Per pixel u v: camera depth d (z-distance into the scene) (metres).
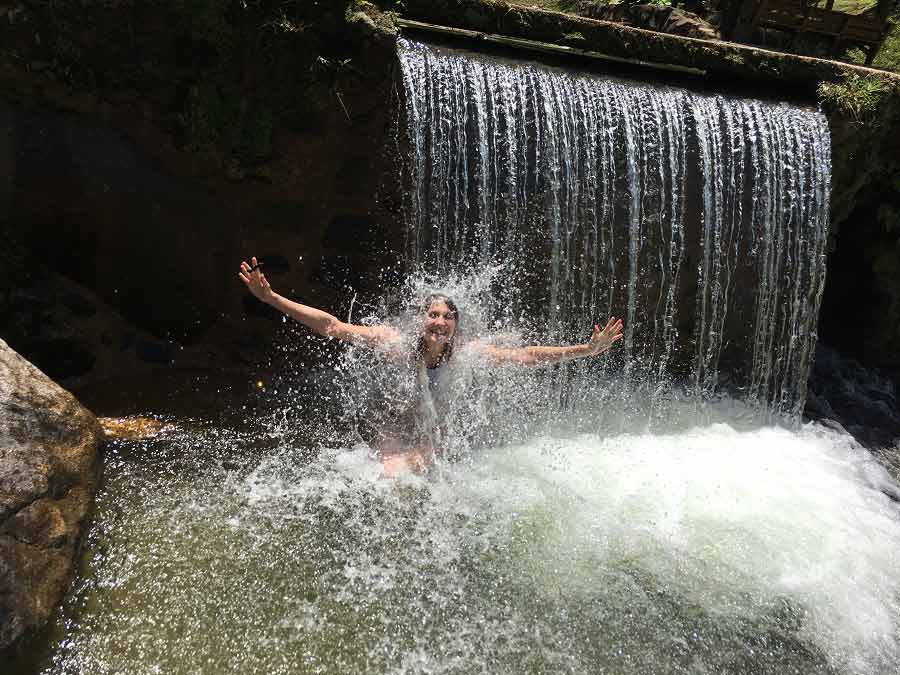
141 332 4.88
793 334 5.36
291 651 2.76
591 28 5.09
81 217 4.57
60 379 4.47
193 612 2.88
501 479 4.04
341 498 3.67
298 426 4.30
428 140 4.32
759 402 5.48
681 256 4.94
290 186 4.55
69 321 4.61
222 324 4.93
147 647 2.70
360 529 3.46
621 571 3.43
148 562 3.09
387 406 4.25
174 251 4.72
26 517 2.85
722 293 5.12
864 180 5.64
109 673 2.59
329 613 2.96
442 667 2.77
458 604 3.09
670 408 5.21
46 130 4.30
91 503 3.33
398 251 4.66
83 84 4.19
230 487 3.65
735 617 3.24
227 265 4.79
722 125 4.82
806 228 5.10
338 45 4.16
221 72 4.22
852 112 5.20
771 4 6.89
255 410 4.44
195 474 3.72
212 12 4.04
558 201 4.58
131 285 4.78
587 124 4.54
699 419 5.20
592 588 3.28
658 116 4.66
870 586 3.58
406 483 3.85
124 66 4.18
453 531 3.54
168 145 4.42
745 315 5.23
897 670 3.07
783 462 4.80
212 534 3.30
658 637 3.06
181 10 4.04
